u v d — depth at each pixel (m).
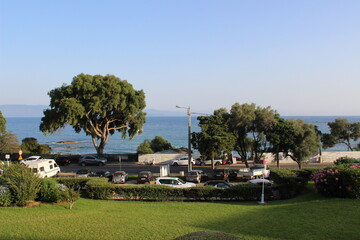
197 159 54.78
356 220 13.98
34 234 12.38
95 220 15.09
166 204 21.08
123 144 116.12
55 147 102.19
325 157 55.91
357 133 60.03
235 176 36.88
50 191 18.72
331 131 62.00
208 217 16.39
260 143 43.38
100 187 23.20
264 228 13.52
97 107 50.88
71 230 13.13
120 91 52.91
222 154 47.94
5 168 18.33
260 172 35.91
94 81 52.00
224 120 43.09
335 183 19.80
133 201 22.55
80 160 51.69
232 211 18.08
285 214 15.98
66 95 51.47
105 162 53.59
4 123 55.91
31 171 18.62
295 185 23.38
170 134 158.12
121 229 13.48
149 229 13.53
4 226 13.38
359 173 18.89
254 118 40.53
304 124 39.81
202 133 40.47
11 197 17.22
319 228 13.05
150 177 34.31
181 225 14.48
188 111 38.12
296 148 38.78
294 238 11.96
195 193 22.72
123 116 56.41
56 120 51.81
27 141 62.34
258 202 21.55
